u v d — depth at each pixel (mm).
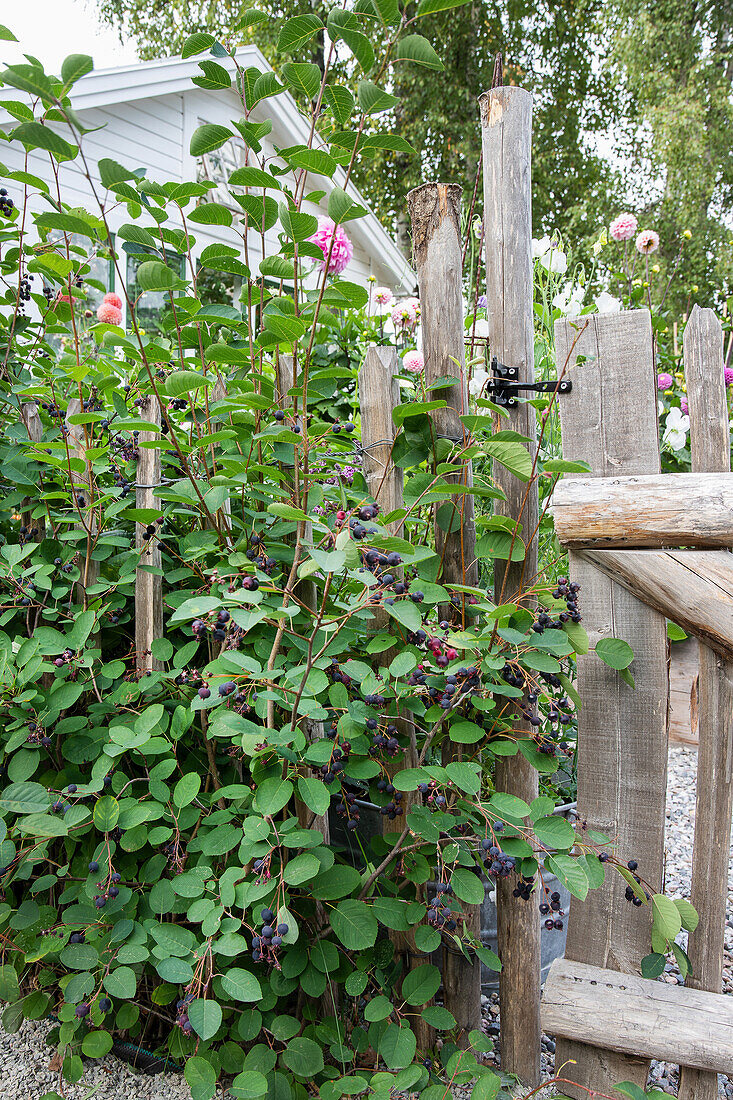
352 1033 1501
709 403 1443
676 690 3854
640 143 15164
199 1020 1200
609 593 1522
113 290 6055
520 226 1626
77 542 1887
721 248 13297
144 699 1712
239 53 6492
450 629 1608
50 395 1981
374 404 1729
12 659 1590
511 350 1641
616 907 1516
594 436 1534
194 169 6844
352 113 1405
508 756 1637
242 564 1534
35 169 5672
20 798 1338
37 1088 1570
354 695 1664
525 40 14680
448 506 1667
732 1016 1385
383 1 1334
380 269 9031
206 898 1438
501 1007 1665
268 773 1393
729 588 1403
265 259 1562
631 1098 1342
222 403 1550
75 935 1479
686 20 13766
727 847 1435
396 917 1446
